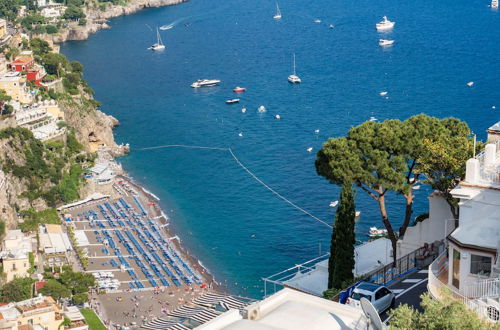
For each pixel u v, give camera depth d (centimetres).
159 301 17338
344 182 9225
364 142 9212
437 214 8806
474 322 4731
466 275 6009
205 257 19950
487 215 6031
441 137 8888
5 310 15250
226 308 15112
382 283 8056
